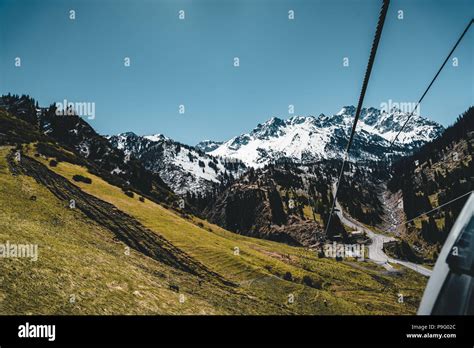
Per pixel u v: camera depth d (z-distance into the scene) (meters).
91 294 52.25
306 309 99.25
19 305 40.41
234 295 96.19
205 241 141.75
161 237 130.00
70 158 195.38
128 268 77.50
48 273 51.44
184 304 66.06
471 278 6.39
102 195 151.25
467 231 6.79
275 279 121.19
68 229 98.12
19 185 120.44
